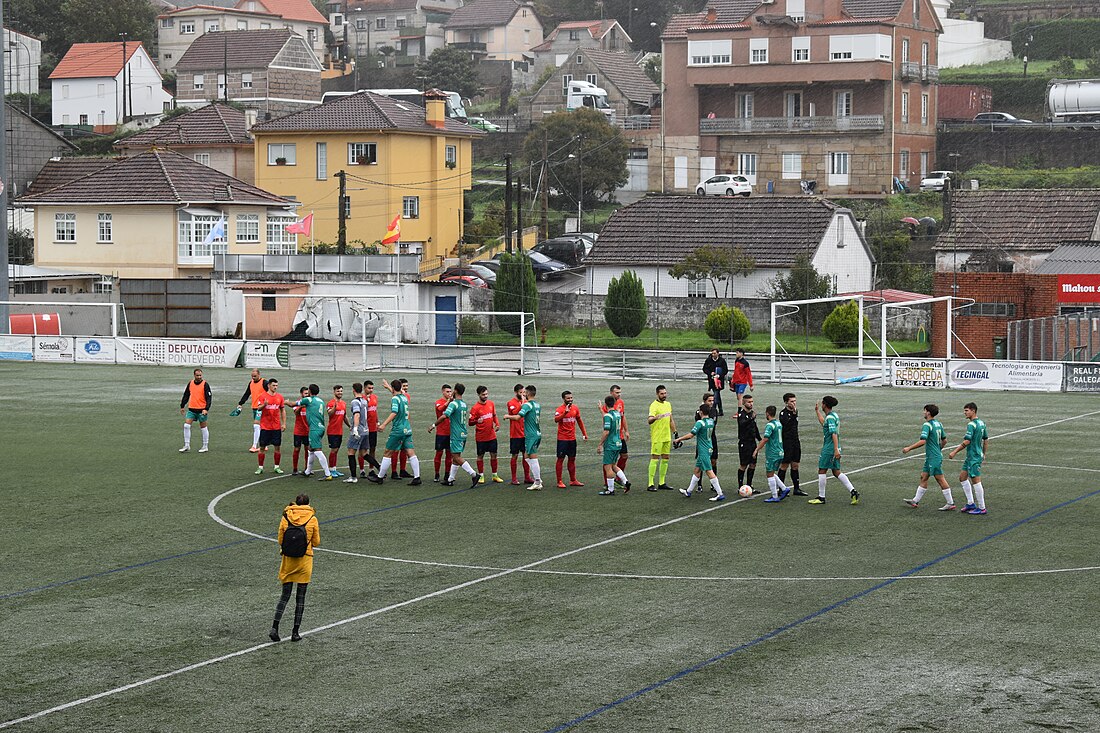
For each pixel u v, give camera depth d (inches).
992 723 841.5
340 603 1121.4
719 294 4347.9
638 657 971.9
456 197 5364.2
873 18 5428.2
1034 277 3499.0
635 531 1397.6
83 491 1627.7
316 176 5123.0
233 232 4379.9
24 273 4005.9
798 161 5644.7
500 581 1192.2
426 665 956.6
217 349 3201.3
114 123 6919.3
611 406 1603.1
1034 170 5516.7
